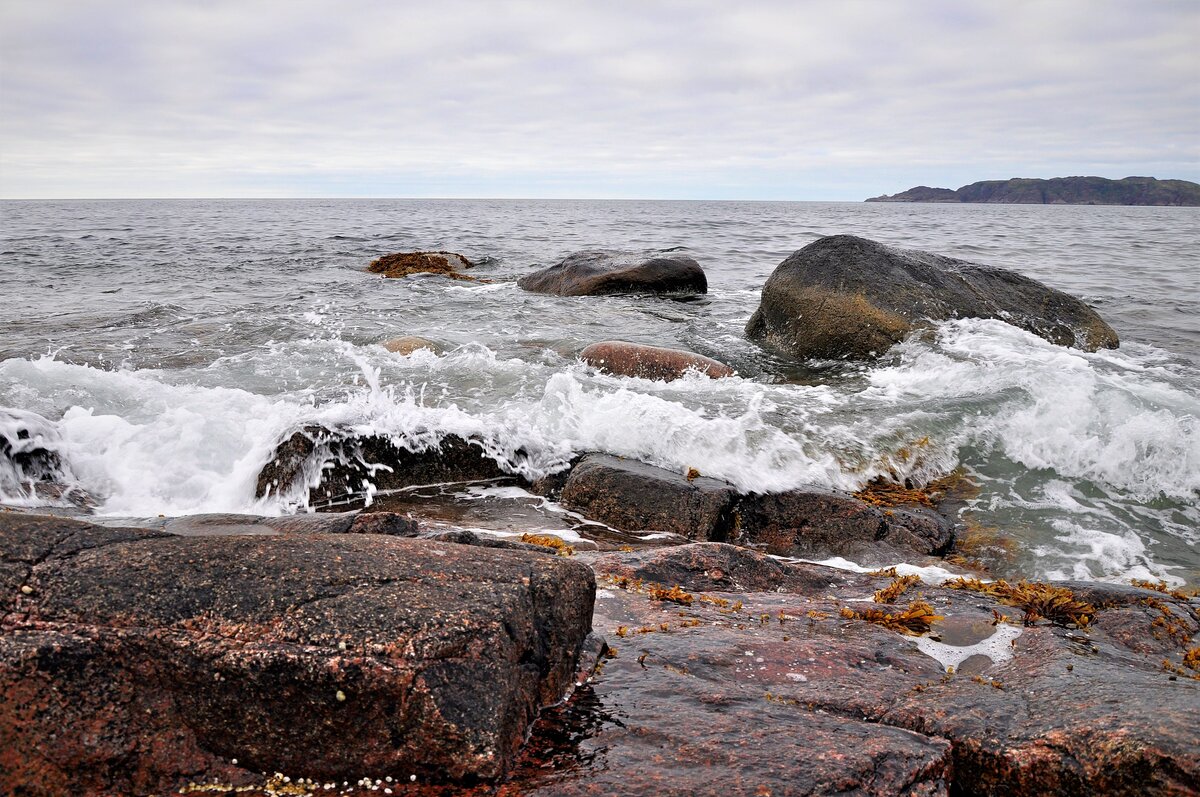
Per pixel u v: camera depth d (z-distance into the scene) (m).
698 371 10.54
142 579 2.86
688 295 18.11
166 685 2.68
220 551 3.00
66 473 6.69
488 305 16.09
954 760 3.09
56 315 14.30
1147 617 4.46
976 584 5.26
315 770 2.68
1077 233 47.19
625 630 4.08
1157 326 15.14
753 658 3.82
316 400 8.96
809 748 2.93
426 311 15.21
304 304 15.87
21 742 2.56
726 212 99.88
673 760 2.87
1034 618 4.58
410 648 2.70
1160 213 123.19
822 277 12.34
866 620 4.53
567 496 6.95
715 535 6.48
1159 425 7.94
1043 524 6.97
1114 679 3.49
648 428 7.63
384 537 3.38
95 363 10.57
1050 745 2.95
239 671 2.65
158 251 27.56
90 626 2.71
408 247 30.47
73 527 3.12
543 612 3.19
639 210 105.62
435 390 9.43
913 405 8.94
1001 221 71.25
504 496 7.22
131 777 2.62
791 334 12.41
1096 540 6.68
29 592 2.80
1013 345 10.95
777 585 5.23
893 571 5.69
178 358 10.97
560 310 15.66
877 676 3.73
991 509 7.26
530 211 91.12
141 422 7.78
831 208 154.25
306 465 6.96
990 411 8.67
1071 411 8.48
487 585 3.04
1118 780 2.77
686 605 4.59
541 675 3.16
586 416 7.99
